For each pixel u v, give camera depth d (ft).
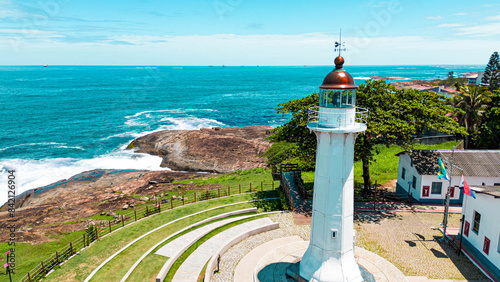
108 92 490.08
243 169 147.54
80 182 133.49
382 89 94.79
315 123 48.93
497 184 87.51
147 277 56.54
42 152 183.93
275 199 94.84
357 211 85.46
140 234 74.95
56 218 90.48
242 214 85.10
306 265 51.44
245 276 56.03
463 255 64.23
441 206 88.43
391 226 76.79
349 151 45.96
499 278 55.72
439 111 93.09
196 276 57.06
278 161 146.51
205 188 113.80
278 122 287.28
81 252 67.15
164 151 176.24
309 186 109.60
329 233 48.03
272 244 67.00
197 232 73.56
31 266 63.31
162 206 94.07
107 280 56.49
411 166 94.89
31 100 391.65
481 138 139.23
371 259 60.39
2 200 118.73
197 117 303.68
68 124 261.65
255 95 485.56
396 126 82.23
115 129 245.04
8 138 214.07
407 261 62.03
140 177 137.08
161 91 531.09
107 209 95.91
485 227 60.03
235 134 201.16
